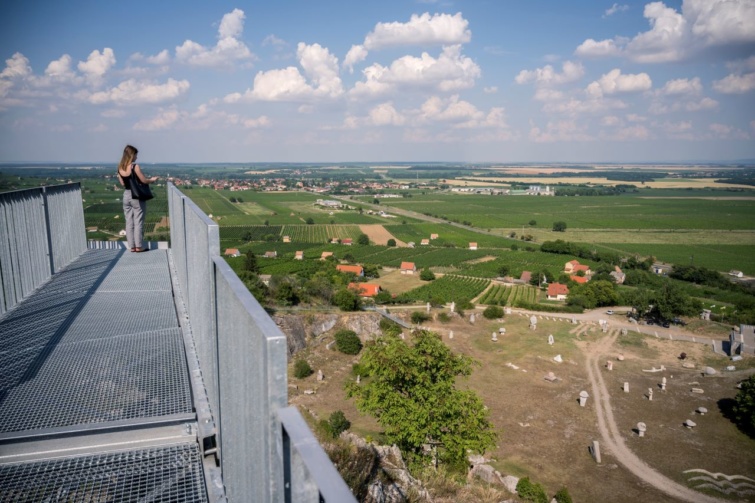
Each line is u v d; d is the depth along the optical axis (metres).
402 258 110.69
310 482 1.58
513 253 116.56
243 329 2.42
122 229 88.00
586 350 49.41
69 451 3.38
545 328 55.81
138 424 3.63
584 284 72.31
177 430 3.72
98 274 8.66
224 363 3.19
